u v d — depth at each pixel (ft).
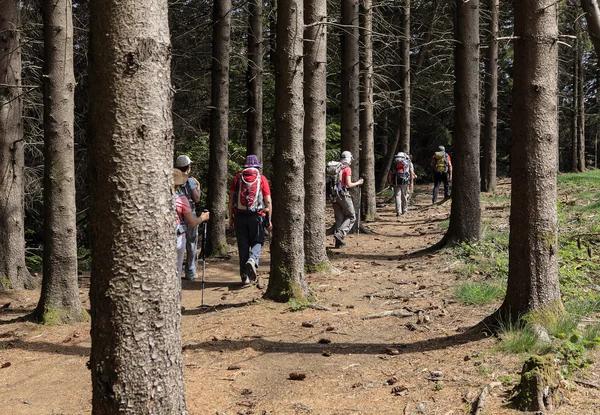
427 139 112.06
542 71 16.02
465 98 32.14
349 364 16.42
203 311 23.91
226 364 17.11
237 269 34.22
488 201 54.54
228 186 60.54
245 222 28.35
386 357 16.67
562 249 28.25
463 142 32.19
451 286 24.31
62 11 22.85
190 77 56.29
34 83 44.91
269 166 65.05
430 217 52.29
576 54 93.86
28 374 17.69
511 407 12.28
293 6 23.04
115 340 9.25
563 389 12.60
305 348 18.08
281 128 23.47
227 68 38.99
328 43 62.39
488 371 14.35
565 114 106.52
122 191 9.16
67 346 20.26
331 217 58.29
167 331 9.60
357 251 36.19
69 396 15.84
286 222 23.65
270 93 61.62
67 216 23.36
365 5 49.90
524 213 16.47
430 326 19.12
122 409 9.27
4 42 29.43
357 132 42.86
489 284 23.31
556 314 16.24
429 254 32.27
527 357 14.83
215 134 38.88
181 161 28.35
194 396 14.71
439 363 15.55
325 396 14.33
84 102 52.90
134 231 9.21
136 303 9.27
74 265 23.57
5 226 29.73
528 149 16.25
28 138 44.70
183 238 22.13
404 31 61.98
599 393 12.64
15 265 30.04
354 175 42.93
